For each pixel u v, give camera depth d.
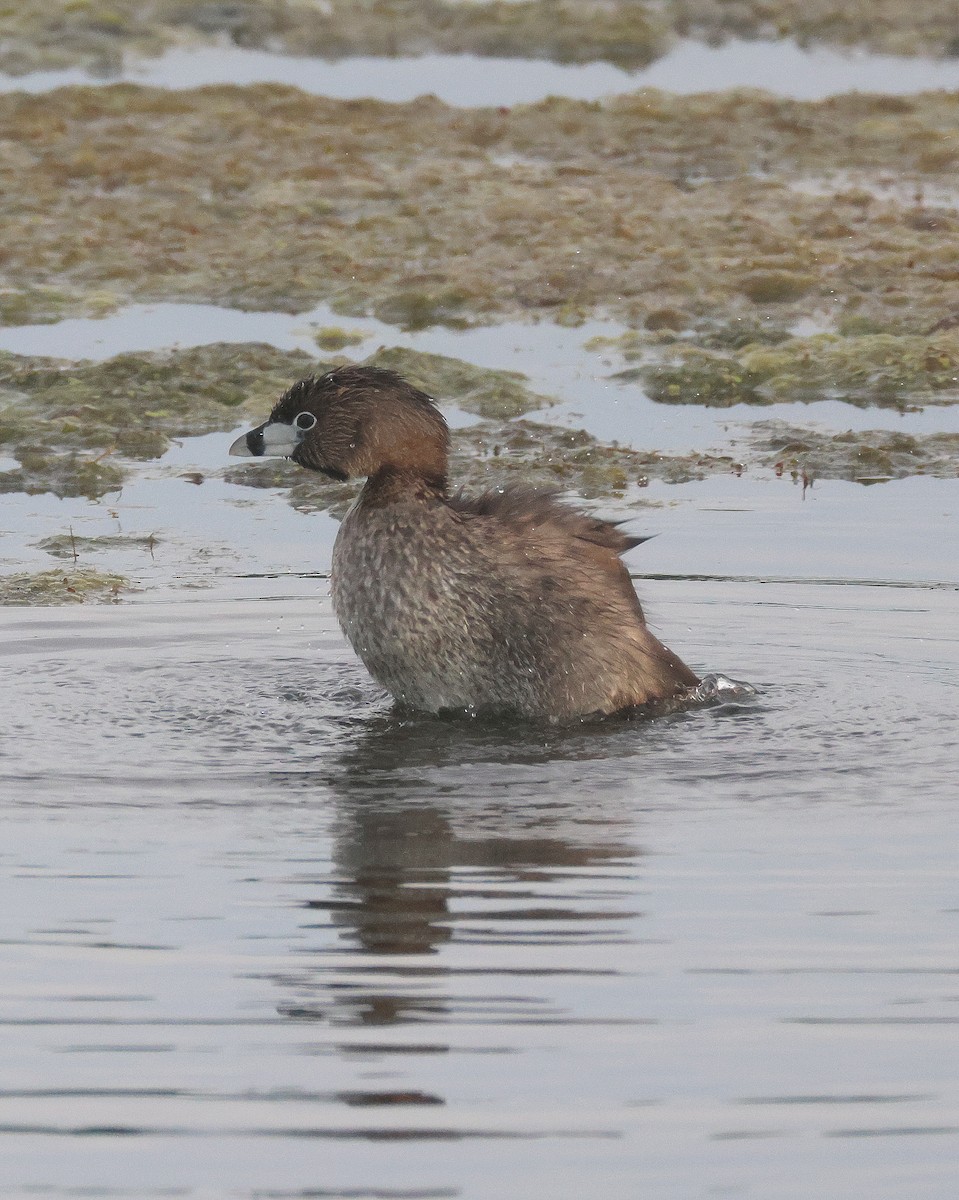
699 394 30.73
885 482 26.53
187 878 13.64
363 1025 11.30
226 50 57.41
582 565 18.27
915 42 58.69
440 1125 10.19
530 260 37.72
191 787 15.79
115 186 42.88
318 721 17.88
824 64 56.47
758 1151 9.95
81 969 12.09
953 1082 10.66
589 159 46.12
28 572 23.05
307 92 51.38
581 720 18.00
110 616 21.33
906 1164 9.82
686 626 20.78
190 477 27.36
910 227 40.06
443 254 38.09
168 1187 9.62
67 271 37.25
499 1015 11.47
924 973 12.03
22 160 44.47
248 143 46.41
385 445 18.55
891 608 21.41
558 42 57.91
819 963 12.20
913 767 16.31
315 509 26.14
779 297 35.69
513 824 14.80
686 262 37.34
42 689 18.67
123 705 18.20
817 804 15.33
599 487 26.36
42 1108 10.38
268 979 11.95
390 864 13.91
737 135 48.12
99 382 30.70
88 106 48.78
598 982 11.88
